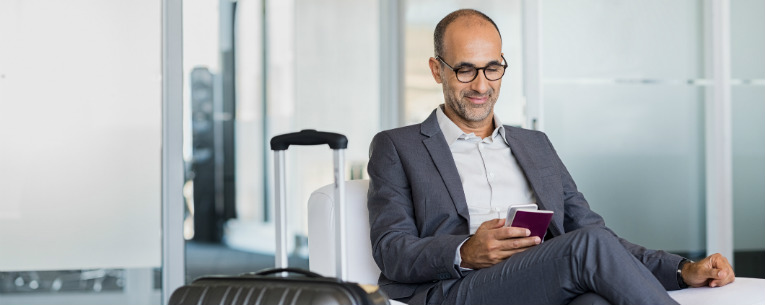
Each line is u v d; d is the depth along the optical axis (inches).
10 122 164.4
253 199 179.6
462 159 98.0
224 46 178.2
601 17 183.8
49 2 165.6
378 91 188.5
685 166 185.8
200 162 176.6
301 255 184.1
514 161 99.7
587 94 183.0
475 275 84.4
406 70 189.5
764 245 187.6
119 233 167.9
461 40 96.0
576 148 182.5
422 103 190.4
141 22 168.9
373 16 188.2
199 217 176.2
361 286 66.7
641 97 184.5
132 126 168.6
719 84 186.2
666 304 74.7
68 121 166.2
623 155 183.9
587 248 77.8
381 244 90.8
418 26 189.8
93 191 167.0
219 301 68.4
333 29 185.9
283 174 76.4
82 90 166.6
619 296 75.7
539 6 182.4
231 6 178.9
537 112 181.8
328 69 185.6
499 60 97.3
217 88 177.6
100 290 167.6
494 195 96.9
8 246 164.6
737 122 186.9
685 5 185.8
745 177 187.3
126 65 168.2
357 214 96.8
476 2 187.3
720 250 186.2
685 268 85.8
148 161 169.0
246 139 179.9
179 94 170.2
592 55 183.3
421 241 88.4
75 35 166.4
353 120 187.2
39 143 165.3
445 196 93.7
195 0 176.4
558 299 80.0
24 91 164.7
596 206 182.7
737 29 186.5
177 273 170.6
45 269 165.8
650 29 184.9
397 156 96.0
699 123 186.4
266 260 180.7
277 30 182.1
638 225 183.8
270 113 181.6
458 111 97.5
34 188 165.2
